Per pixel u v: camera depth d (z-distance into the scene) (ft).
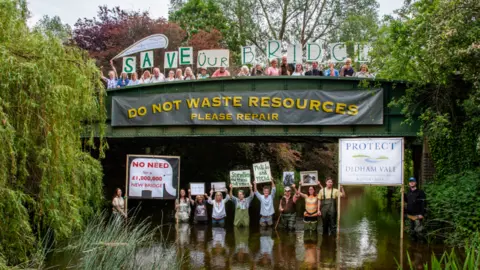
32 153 34.30
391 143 47.47
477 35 43.42
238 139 76.23
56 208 35.01
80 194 43.60
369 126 57.52
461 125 52.49
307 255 39.37
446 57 44.34
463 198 44.27
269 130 59.62
